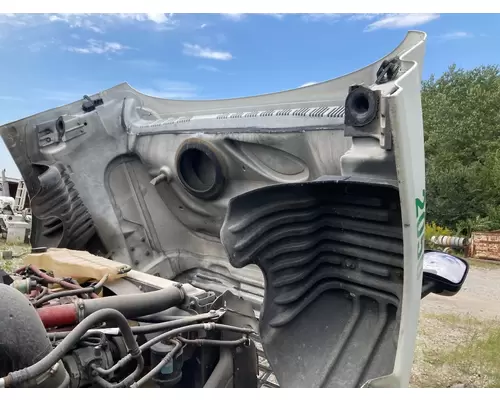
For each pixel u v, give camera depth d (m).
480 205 19.30
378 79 2.03
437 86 25.95
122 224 3.81
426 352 4.50
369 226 2.00
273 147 2.80
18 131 3.64
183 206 3.60
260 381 2.69
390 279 1.99
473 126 21.28
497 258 12.26
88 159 3.74
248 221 2.03
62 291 2.39
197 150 3.23
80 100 3.83
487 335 5.08
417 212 1.75
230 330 2.19
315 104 2.79
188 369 2.25
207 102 3.49
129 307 2.13
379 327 1.99
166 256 3.73
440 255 2.64
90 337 1.94
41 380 1.49
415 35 2.45
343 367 1.98
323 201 2.12
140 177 3.83
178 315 2.31
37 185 3.79
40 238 3.85
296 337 2.15
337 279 2.16
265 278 2.12
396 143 1.60
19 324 1.55
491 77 24.80
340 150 2.48
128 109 3.88
